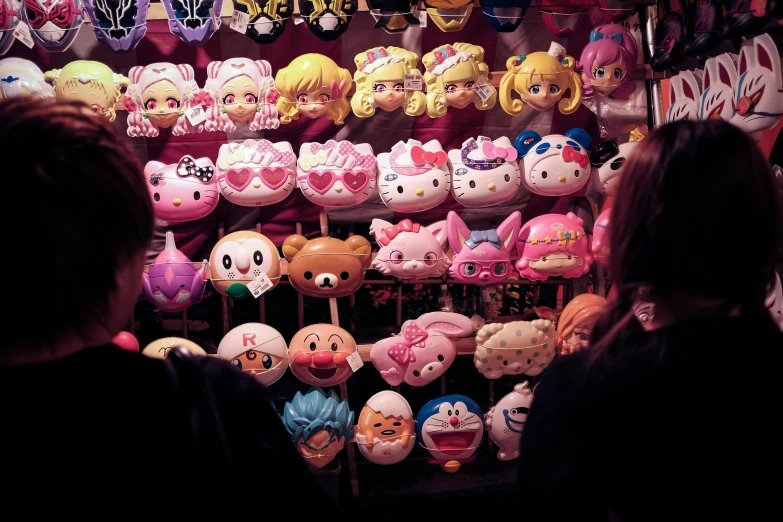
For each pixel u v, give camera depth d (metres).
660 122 2.21
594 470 0.68
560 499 0.70
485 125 2.37
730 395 0.65
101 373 0.56
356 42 2.29
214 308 2.49
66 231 0.51
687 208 0.65
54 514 0.53
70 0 1.94
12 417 0.54
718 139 0.66
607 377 0.69
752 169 0.66
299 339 2.15
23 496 0.53
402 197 2.07
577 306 2.15
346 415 2.14
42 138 0.52
